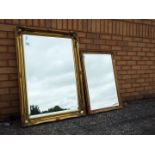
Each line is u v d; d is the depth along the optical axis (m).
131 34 2.31
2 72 1.61
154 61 2.56
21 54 1.58
